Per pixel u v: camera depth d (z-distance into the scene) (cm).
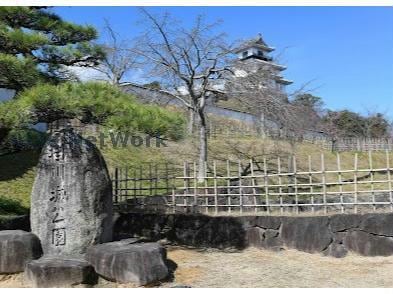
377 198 1036
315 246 842
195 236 967
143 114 644
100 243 688
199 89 1504
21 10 764
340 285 618
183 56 1401
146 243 686
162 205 1065
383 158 2338
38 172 701
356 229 820
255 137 2031
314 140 2391
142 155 1688
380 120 3531
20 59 686
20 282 609
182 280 652
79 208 679
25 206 1183
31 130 827
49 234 675
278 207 987
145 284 602
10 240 639
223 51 1408
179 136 711
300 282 640
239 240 923
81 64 855
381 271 699
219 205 1004
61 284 583
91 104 609
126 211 1096
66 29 816
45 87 608
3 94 1170
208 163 1642
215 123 2092
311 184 912
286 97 1548
